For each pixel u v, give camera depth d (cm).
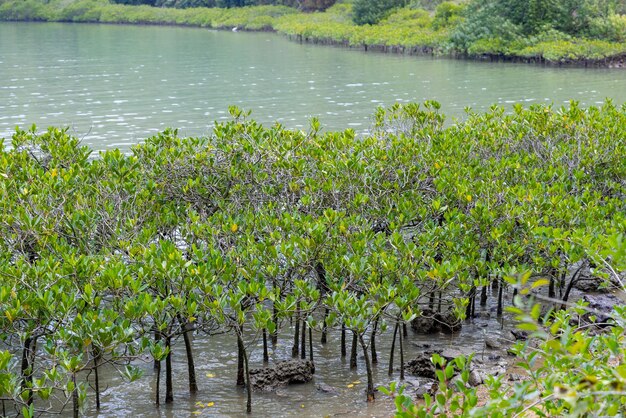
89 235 1077
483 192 1234
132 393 959
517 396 524
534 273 1113
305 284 949
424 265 1121
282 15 8250
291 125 2792
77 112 3089
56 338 866
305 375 980
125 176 1266
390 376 991
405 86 3728
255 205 1264
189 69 4506
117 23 9150
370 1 6912
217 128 1455
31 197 1115
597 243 936
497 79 3962
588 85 3706
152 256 940
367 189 1270
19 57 5212
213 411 913
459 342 1084
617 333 664
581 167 1421
